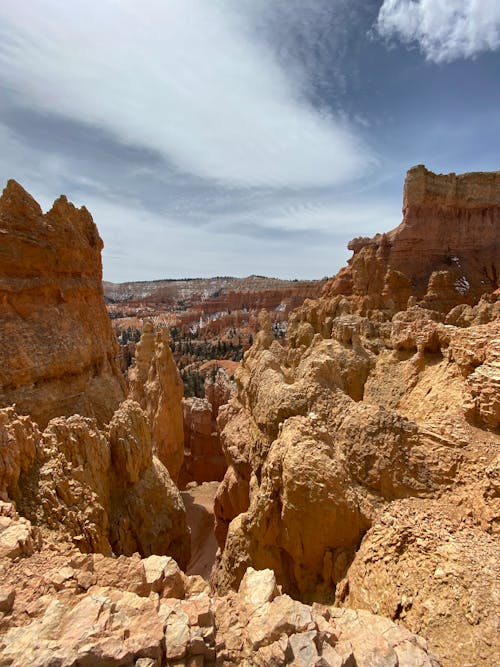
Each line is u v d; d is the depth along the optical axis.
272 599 8.27
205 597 7.84
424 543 10.55
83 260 26.86
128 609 7.27
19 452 12.30
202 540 30.84
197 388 92.69
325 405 17.39
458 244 68.44
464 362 17.25
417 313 35.12
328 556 12.30
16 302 20.75
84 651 6.09
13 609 7.25
